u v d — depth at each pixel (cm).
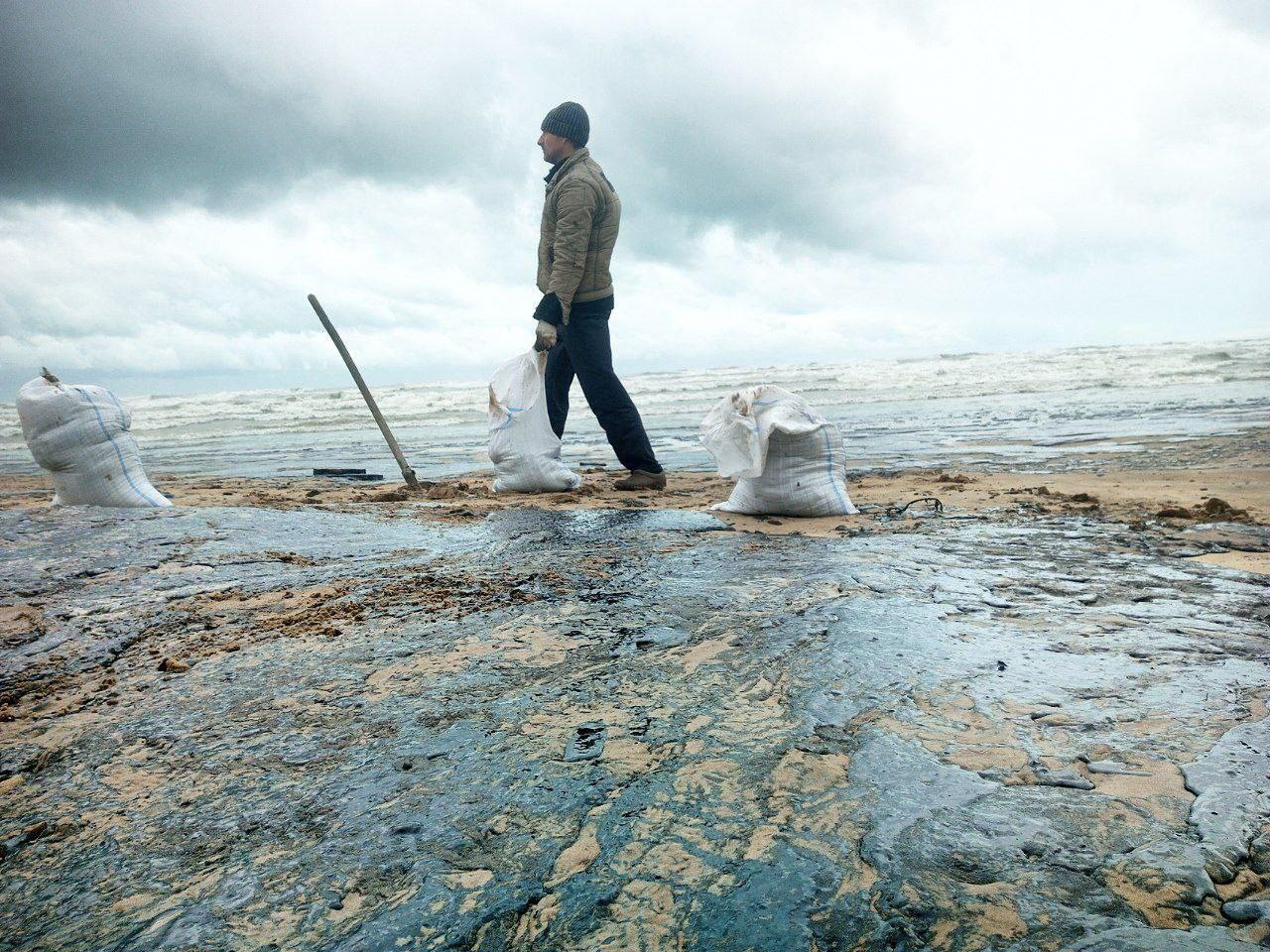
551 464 535
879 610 218
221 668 192
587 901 100
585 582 262
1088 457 717
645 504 473
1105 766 129
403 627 219
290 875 108
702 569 277
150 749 150
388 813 122
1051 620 210
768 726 147
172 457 1295
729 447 407
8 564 304
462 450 1168
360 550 335
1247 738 138
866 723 147
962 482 559
